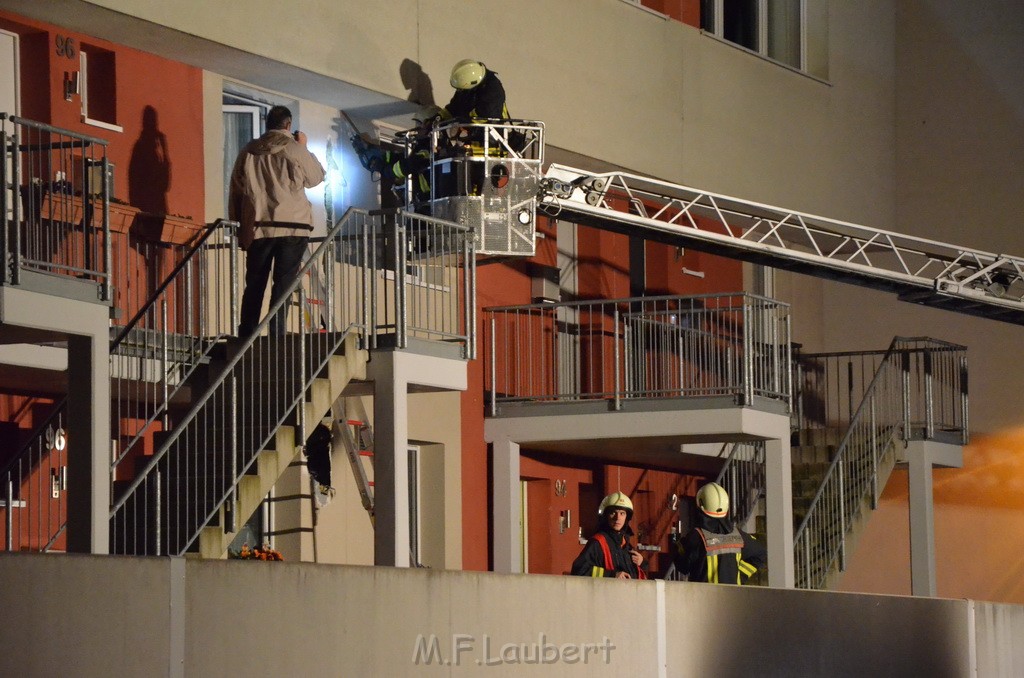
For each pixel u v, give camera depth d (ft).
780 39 194.39
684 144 169.48
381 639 67.15
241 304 110.63
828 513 167.53
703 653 88.89
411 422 139.74
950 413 204.85
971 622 117.70
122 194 113.80
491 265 152.56
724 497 106.73
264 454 96.53
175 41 115.24
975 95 209.87
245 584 59.82
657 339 169.27
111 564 54.60
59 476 108.99
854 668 101.65
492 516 150.20
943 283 156.56
